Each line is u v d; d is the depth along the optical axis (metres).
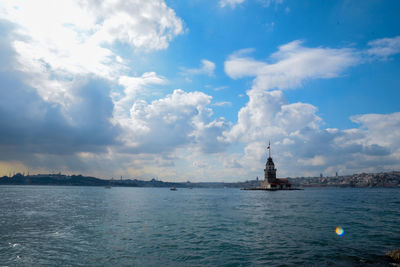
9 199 83.06
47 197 99.19
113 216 39.56
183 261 16.95
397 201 76.00
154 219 36.06
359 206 56.69
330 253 18.33
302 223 31.55
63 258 17.59
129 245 21.03
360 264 16.00
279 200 84.31
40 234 25.48
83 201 77.69
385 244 20.83
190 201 81.50
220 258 17.45
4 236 24.48
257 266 15.82
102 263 16.61
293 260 16.86
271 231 26.50
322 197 107.00
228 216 39.19
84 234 25.41
